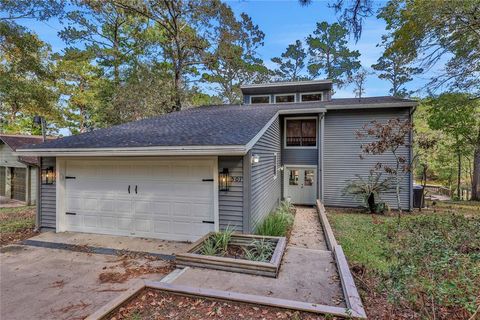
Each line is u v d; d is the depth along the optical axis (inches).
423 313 118.0
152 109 633.0
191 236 235.9
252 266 164.2
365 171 462.6
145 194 247.9
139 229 249.6
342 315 115.8
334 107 454.0
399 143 355.3
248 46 868.0
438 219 305.7
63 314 128.6
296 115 476.7
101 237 249.4
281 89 575.5
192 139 223.9
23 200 555.2
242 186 221.9
